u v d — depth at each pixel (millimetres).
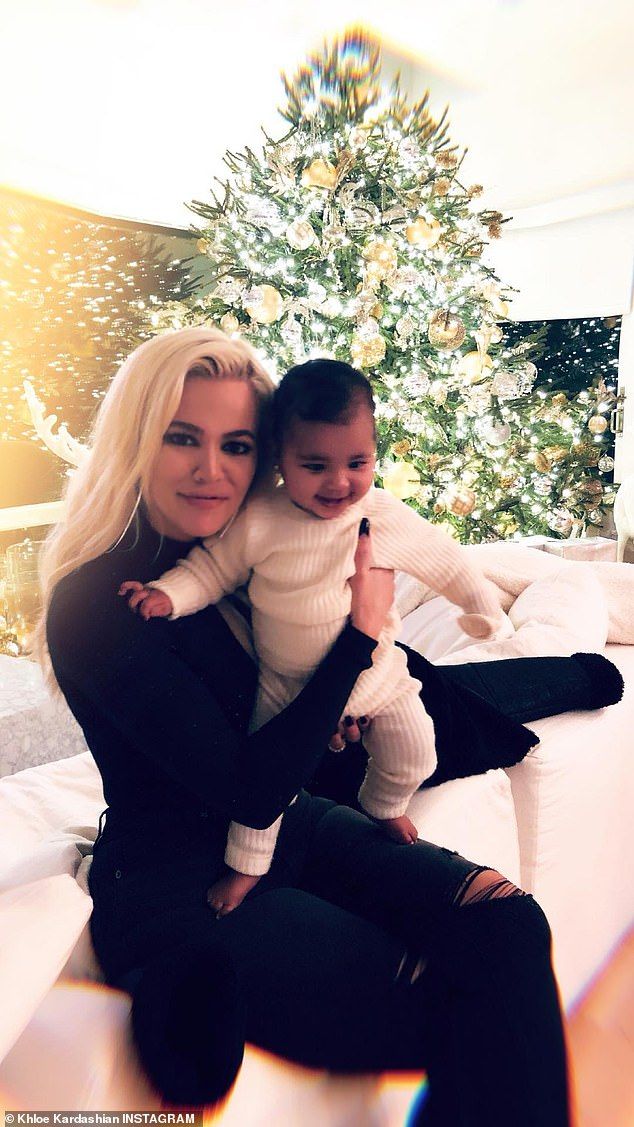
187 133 4895
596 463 4312
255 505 1141
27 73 4047
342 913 1083
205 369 1062
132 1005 938
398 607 2463
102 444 1093
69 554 1094
